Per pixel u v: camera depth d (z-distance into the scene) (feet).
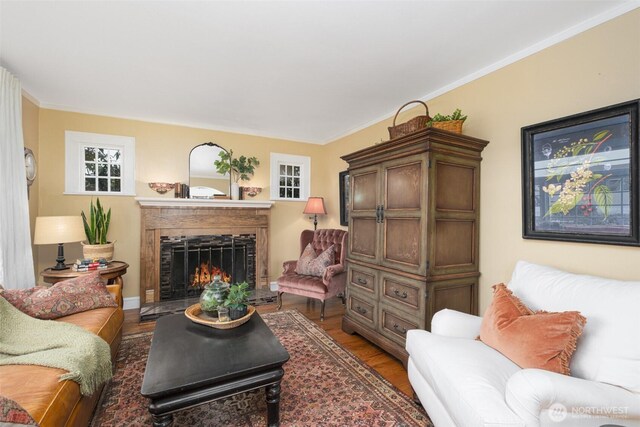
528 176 6.82
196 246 12.98
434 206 7.03
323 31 6.41
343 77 8.58
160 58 7.54
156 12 5.78
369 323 8.74
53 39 6.70
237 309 6.49
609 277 5.63
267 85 9.12
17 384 4.02
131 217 11.99
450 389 4.24
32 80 8.77
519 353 4.48
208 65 7.90
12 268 8.00
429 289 6.97
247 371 4.69
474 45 6.93
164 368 4.63
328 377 6.89
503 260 7.43
